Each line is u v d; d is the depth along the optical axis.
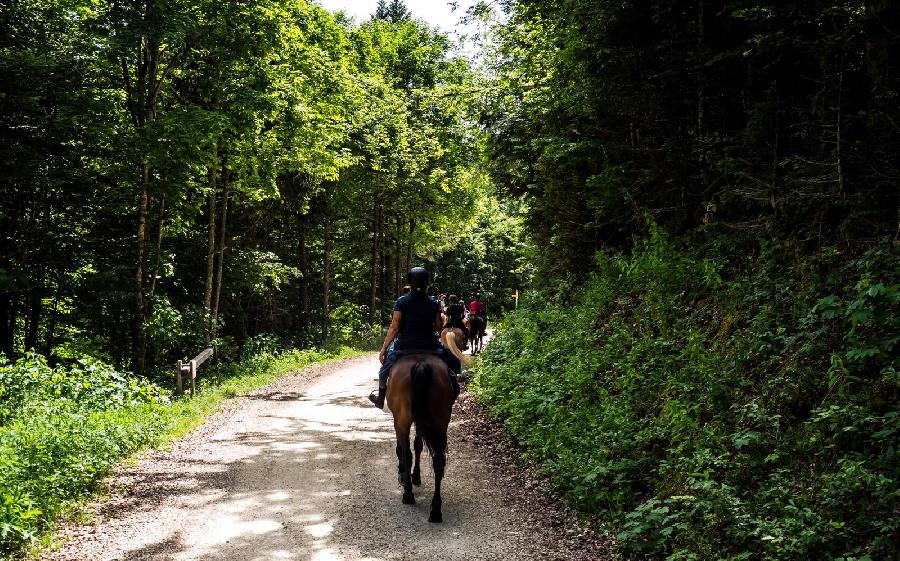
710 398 6.99
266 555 5.87
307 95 19.53
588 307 12.67
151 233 18.86
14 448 7.33
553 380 10.70
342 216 31.44
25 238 17.25
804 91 9.28
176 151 15.06
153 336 16.69
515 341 15.72
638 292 11.23
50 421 8.72
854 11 6.89
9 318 18.98
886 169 7.16
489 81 17.52
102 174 17.59
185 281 21.94
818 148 8.38
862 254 7.08
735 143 9.82
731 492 5.56
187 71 18.25
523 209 20.33
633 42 10.80
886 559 4.31
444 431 6.95
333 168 21.69
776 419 6.12
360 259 39.38
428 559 5.80
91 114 14.62
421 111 32.34
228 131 17.44
